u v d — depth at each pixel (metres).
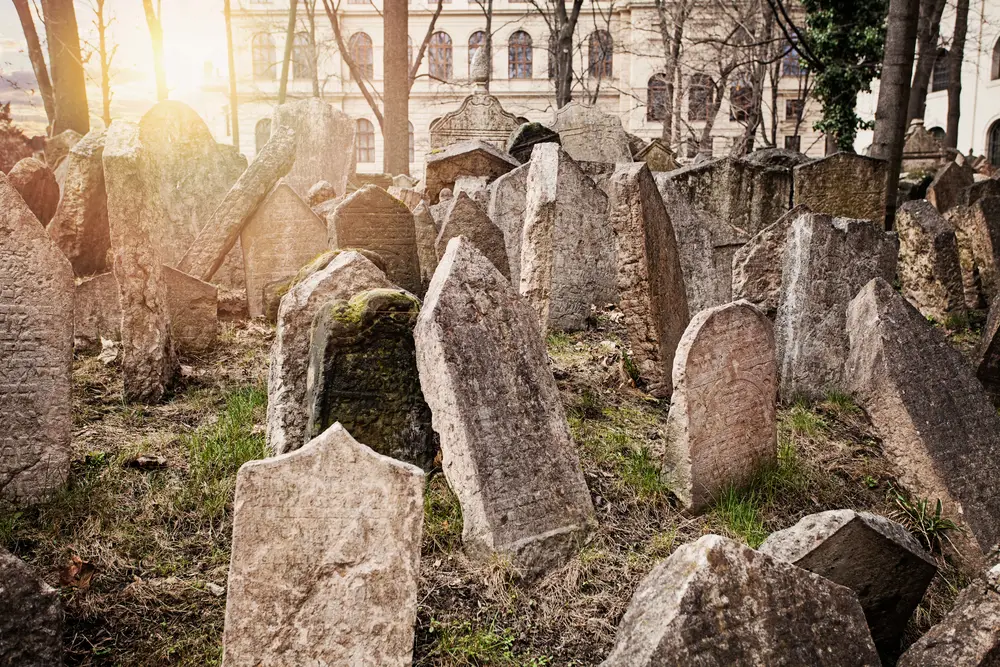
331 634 3.19
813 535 3.86
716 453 4.91
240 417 5.16
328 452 3.17
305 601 3.16
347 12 37.44
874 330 5.14
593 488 4.85
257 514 3.10
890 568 4.02
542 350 4.64
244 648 3.11
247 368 6.13
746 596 3.18
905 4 10.13
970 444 5.07
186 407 5.42
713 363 4.87
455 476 4.21
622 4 35.41
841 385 6.59
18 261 4.18
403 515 3.26
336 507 3.18
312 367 4.57
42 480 4.23
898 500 5.12
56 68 13.12
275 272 7.40
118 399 5.44
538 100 38.81
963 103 31.75
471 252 4.56
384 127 14.70
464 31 39.00
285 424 4.67
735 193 10.74
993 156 30.75
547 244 6.29
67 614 3.55
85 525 4.05
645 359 6.20
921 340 5.20
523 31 38.66
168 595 3.74
